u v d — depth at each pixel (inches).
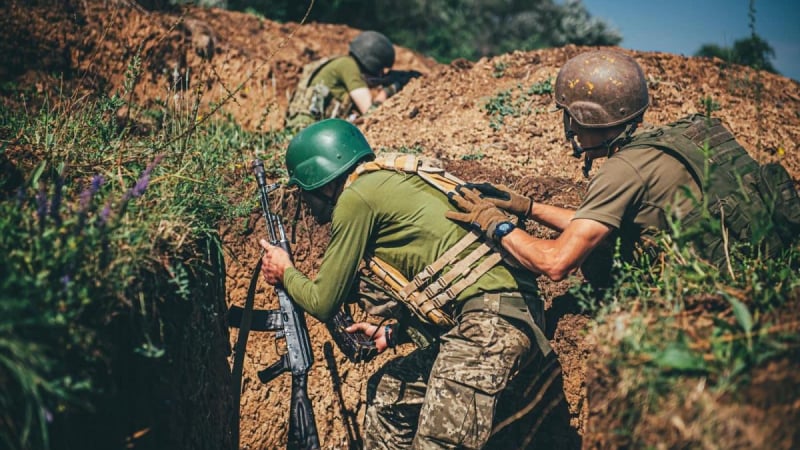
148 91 204.2
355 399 131.1
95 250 82.0
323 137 104.4
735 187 92.9
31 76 189.2
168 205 101.2
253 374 126.3
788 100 172.4
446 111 171.2
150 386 90.5
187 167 117.4
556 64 177.0
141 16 211.2
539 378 115.0
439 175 100.3
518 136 154.5
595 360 84.8
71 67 196.2
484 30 535.8
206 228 109.3
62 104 126.5
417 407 107.3
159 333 92.8
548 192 131.0
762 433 65.3
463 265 96.0
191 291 102.1
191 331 102.3
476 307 95.3
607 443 78.0
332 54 274.8
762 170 94.0
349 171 104.3
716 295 85.3
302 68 246.1
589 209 93.0
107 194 98.7
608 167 94.2
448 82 182.5
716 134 96.8
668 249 91.4
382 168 100.3
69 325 75.5
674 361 70.9
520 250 93.2
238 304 123.0
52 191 87.4
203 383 106.5
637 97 99.8
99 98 131.4
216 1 331.6
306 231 131.0
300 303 100.9
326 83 197.0
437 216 97.9
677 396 71.1
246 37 255.9
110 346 81.8
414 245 98.3
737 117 161.9
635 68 101.0
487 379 93.2
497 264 96.7
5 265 76.1
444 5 519.5
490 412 93.6
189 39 219.6
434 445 94.1
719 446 66.2
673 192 93.2
